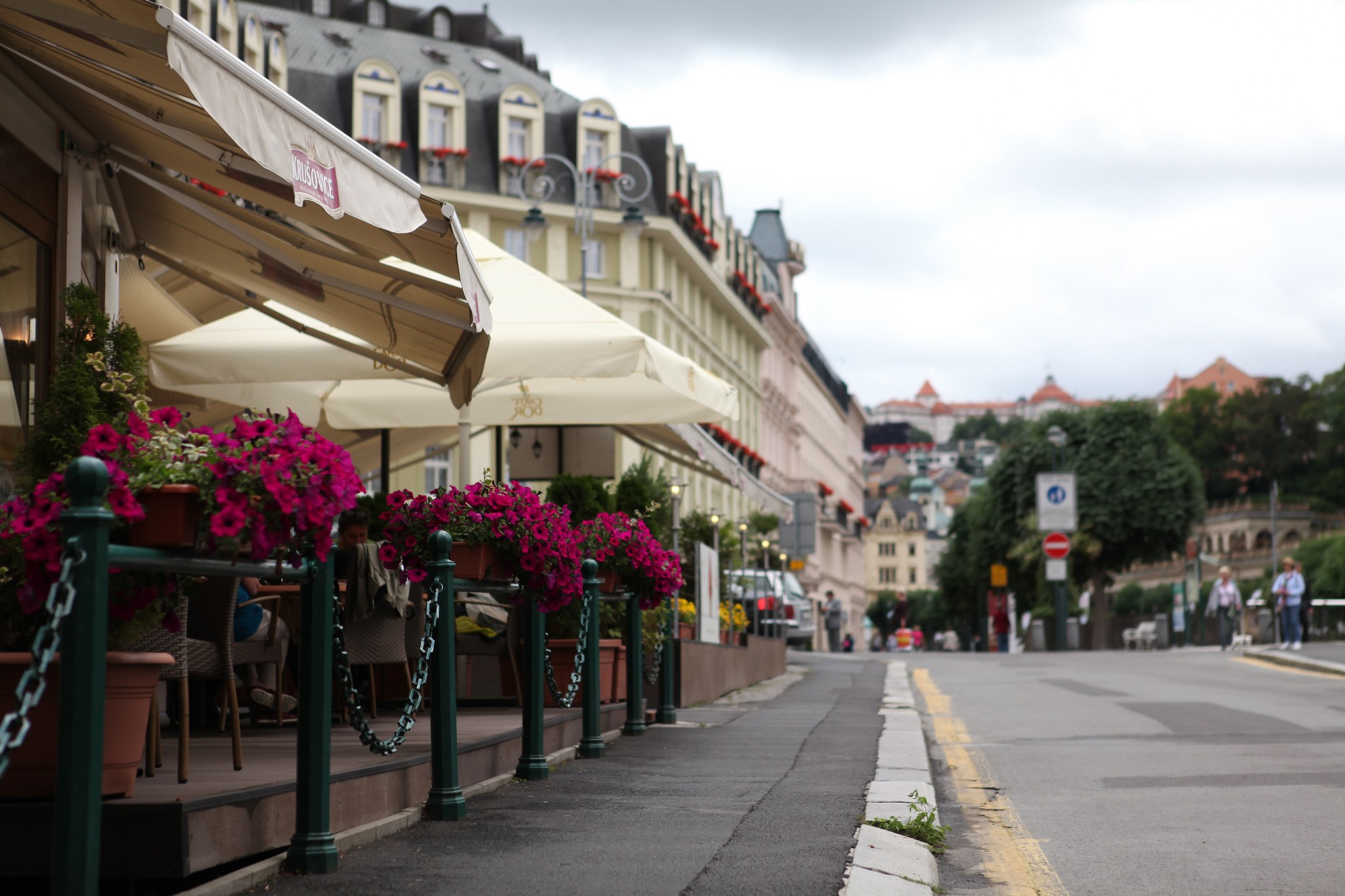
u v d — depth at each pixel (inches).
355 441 703.1
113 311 422.3
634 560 477.7
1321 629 2249.0
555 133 2279.8
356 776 253.3
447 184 2160.4
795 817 294.4
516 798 315.9
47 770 195.3
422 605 414.6
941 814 328.2
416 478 1998.0
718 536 745.0
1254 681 826.2
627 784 344.8
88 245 390.6
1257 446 5305.1
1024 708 645.9
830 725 538.3
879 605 6983.3
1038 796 361.1
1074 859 272.8
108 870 194.1
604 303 2284.7
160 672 209.6
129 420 192.5
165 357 505.4
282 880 215.8
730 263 2901.1
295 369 499.2
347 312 387.9
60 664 167.9
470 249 310.3
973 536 2701.8
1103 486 2427.4
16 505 195.9
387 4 2258.9
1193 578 1982.0
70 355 268.5
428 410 588.4
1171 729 531.8
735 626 837.2
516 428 758.5
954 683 860.0
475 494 343.3
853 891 220.2
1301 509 5059.1
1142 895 239.3
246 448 193.9
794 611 1706.4
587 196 1366.9
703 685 671.1
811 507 1391.5
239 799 212.7
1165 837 295.7
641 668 486.3
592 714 412.2
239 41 1744.6
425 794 289.1
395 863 232.8
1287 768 407.8
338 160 246.4
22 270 343.6
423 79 2154.3
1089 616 2559.1
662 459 2265.0
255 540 191.5
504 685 506.6
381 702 486.0
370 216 256.4
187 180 380.5
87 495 160.7
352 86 2112.5
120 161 358.3
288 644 394.0
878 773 378.9
